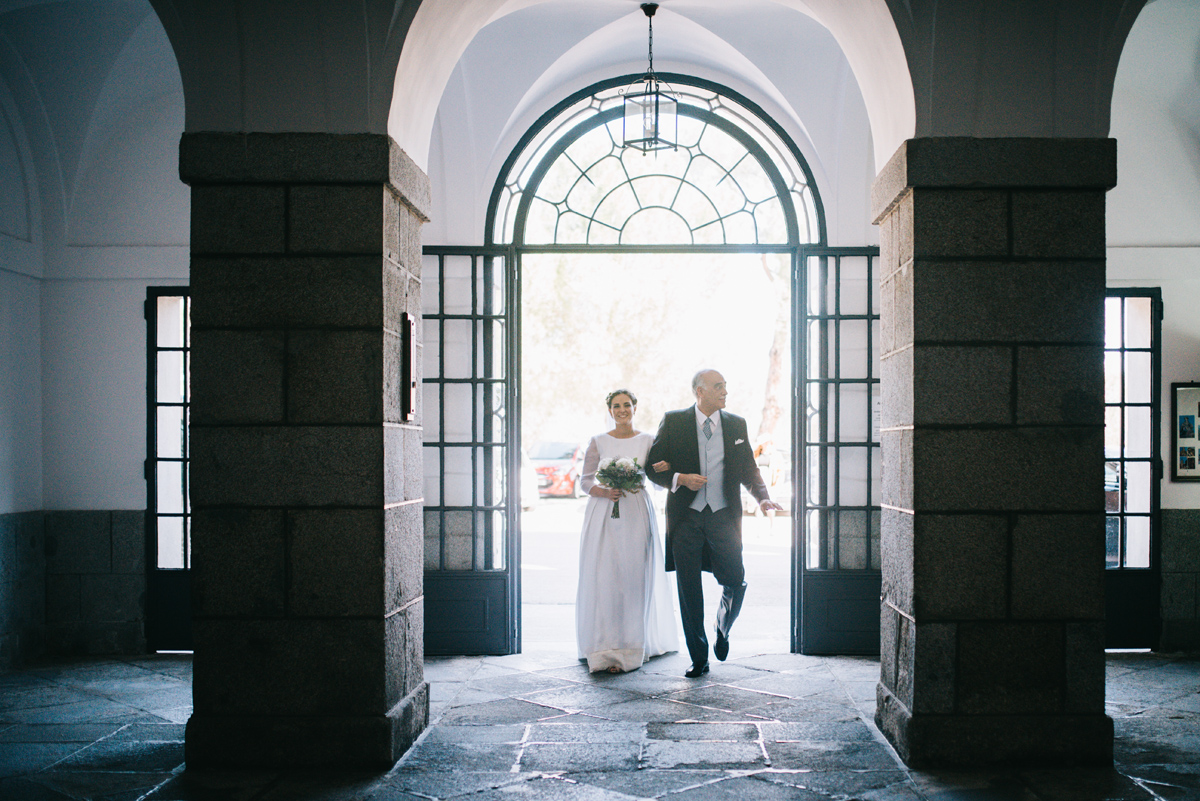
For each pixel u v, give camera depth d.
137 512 6.66
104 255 6.67
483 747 4.33
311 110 4.13
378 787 3.81
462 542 6.64
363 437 4.07
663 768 4.04
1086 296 4.09
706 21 6.47
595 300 23.83
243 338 4.10
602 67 6.91
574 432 24.16
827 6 4.84
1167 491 6.65
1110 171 4.08
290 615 4.07
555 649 6.70
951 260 4.09
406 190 4.34
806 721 4.75
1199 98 6.48
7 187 6.38
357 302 4.09
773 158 7.03
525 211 6.93
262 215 4.11
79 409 6.70
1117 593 6.60
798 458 6.56
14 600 6.26
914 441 4.09
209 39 4.12
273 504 4.08
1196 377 6.68
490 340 6.78
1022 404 4.08
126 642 6.63
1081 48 4.11
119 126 6.71
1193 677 5.79
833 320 6.68
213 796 3.72
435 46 4.52
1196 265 6.68
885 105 4.52
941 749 4.04
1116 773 3.95
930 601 4.07
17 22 5.88
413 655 4.51
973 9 4.09
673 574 9.92
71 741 4.50
